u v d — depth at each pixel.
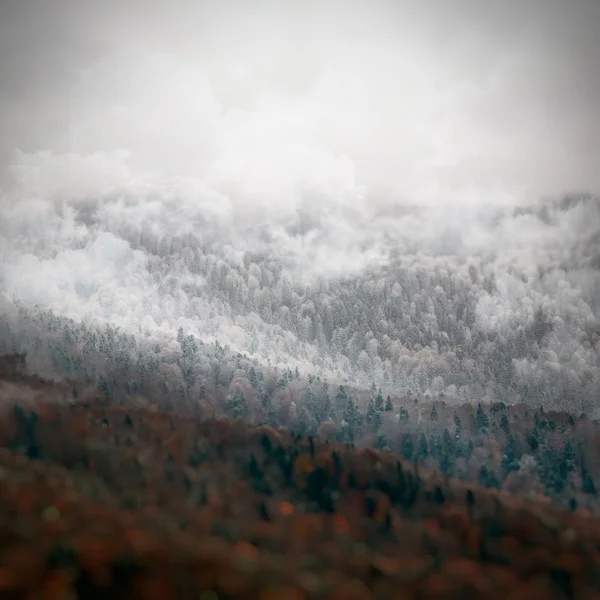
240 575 111.56
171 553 113.88
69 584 102.00
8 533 113.81
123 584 104.31
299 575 116.88
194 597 104.31
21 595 98.81
